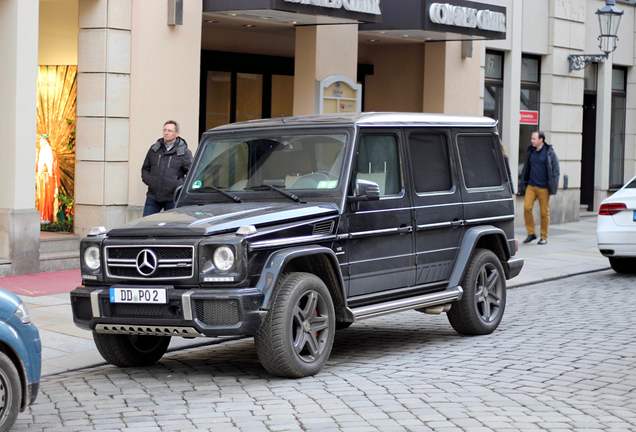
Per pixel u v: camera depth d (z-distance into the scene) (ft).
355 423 25.14
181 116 57.06
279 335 29.32
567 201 85.51
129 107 54.54
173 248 29.32
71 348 35.01
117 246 30.09
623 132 95.55
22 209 49.19
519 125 81.61
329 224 31.40
